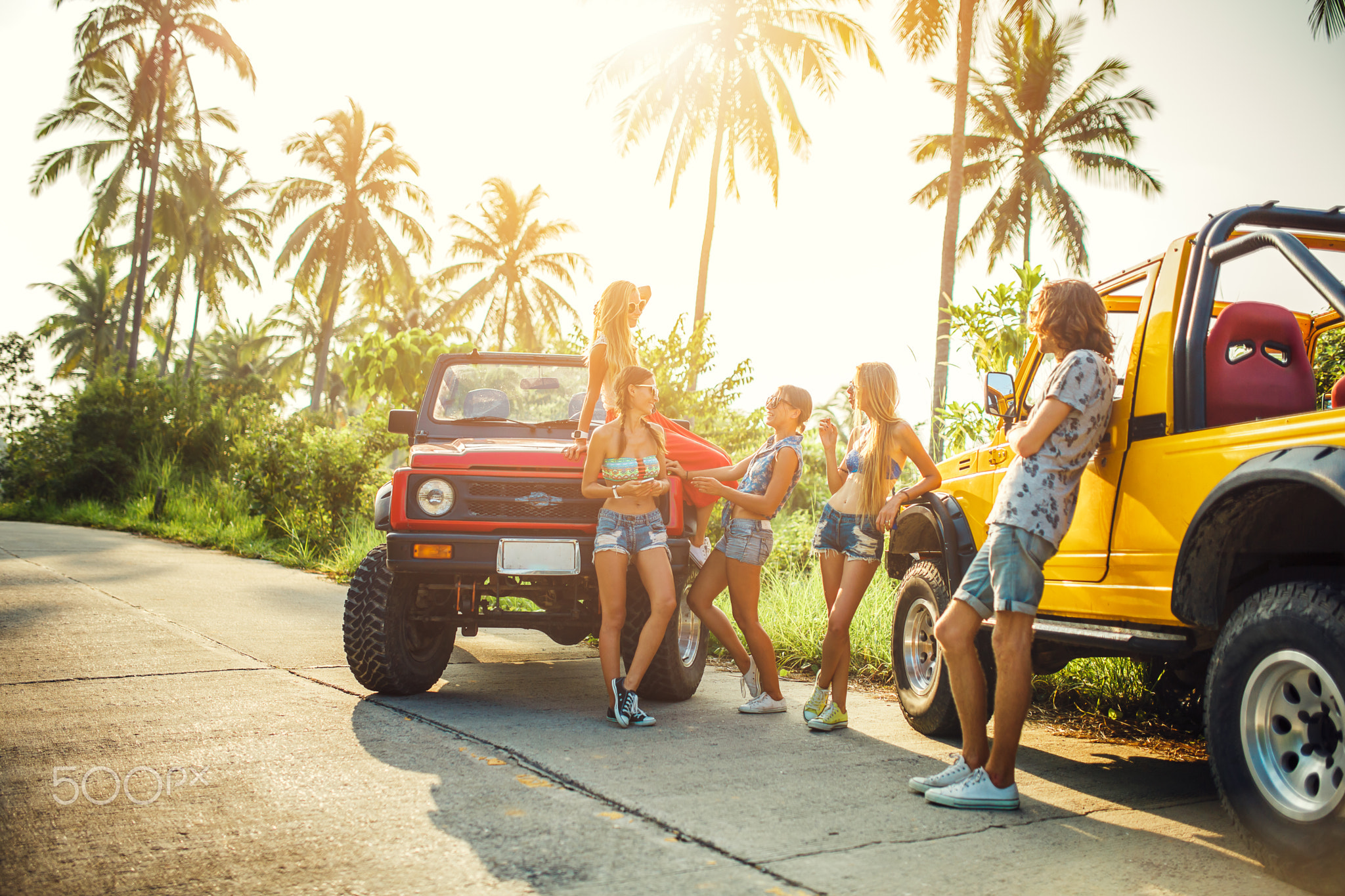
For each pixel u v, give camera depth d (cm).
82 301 4441
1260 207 321
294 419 1694
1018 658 304
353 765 343
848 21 2147
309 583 938
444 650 502
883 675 578
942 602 417
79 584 814
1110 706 469
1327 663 238
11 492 1970
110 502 1867
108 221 2969
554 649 680
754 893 238
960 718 326
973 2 1744
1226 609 294
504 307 3859
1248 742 263
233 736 380
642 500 440
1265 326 318
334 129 3600
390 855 258
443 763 349
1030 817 306
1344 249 346
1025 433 303
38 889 233
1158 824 302
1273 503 272
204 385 2181
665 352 1083
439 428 570
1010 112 3091
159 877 241
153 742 367
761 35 2239
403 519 448
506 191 3831
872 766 364
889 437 425
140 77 2747
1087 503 344
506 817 291
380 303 3788
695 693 524
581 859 258
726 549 464
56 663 510
